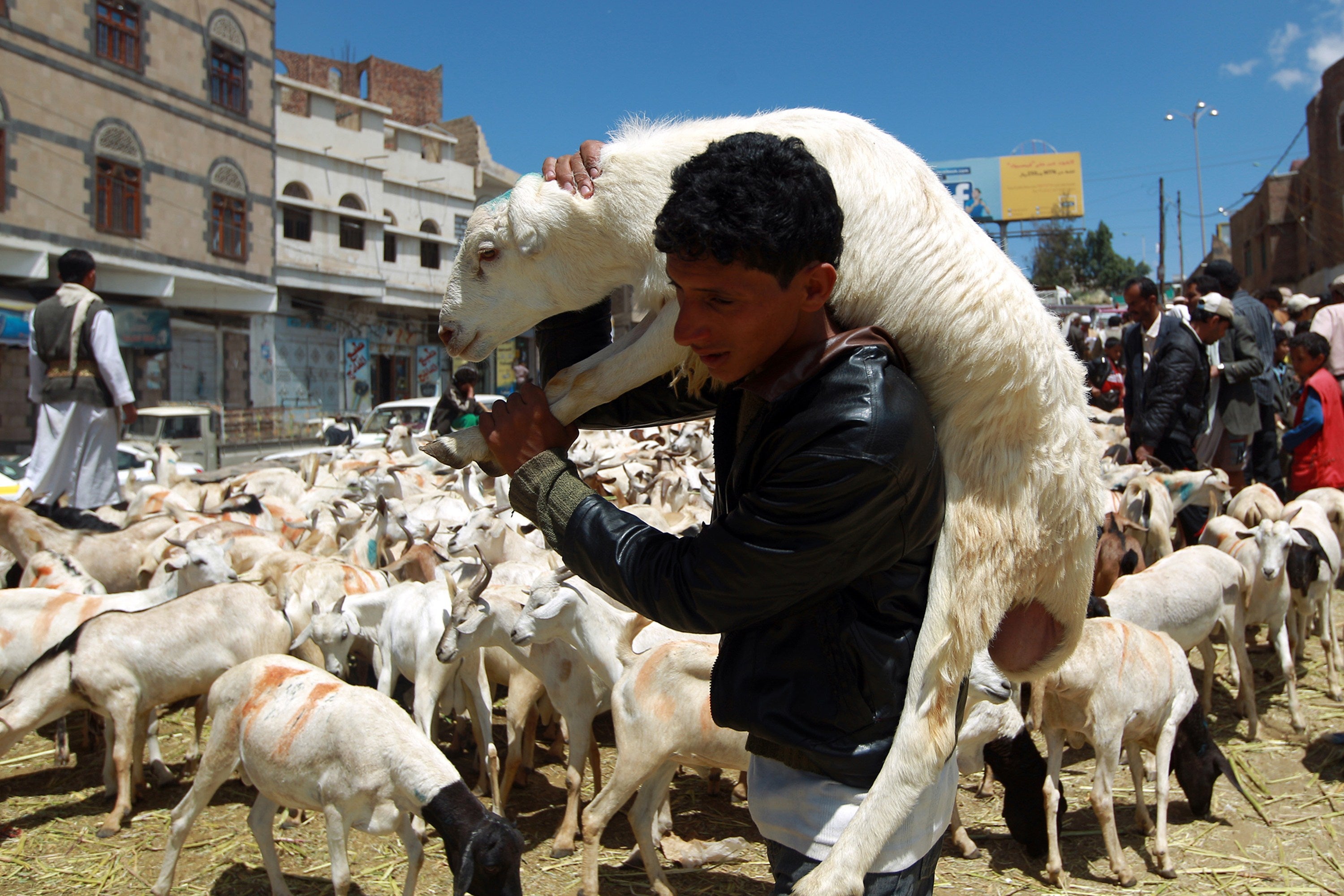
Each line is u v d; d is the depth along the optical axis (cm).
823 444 138
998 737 404
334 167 3100
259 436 2494
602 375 175
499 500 725
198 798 373
